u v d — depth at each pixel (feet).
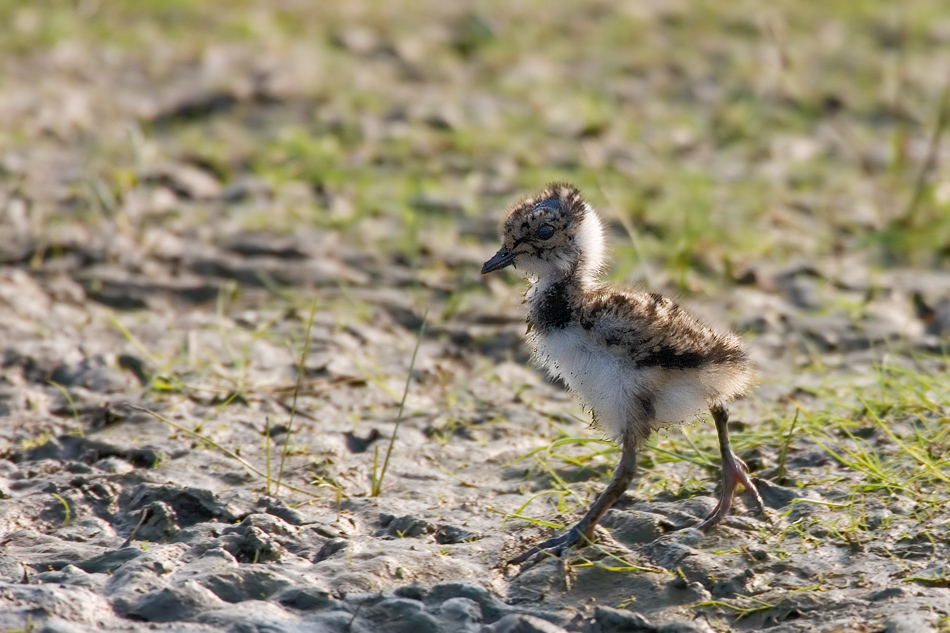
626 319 26.55
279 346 40.01
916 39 77.56
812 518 27.07
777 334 41.73
